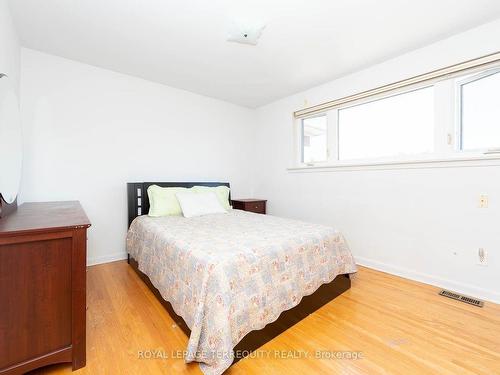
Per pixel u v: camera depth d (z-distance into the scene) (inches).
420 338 56.9
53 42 85.1
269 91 132.1
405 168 92.3
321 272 71.7
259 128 160.7
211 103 142.5
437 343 55.1
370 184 103.4
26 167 89.7
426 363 49.1
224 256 52.2
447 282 82.6
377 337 57.4
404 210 93.0
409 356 51.1
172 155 127.6
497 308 69.8
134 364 48.4
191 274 52.9
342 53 91.5
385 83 97.4
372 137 107.1
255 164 163.8
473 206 77.1
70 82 98.0
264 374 46.4
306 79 115.6
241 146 158.1
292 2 64.9
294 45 86.0
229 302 46.7
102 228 107.4
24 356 42.8
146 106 118.0
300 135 138.1
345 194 112.7
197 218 99.2
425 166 86.8
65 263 46.3
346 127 116.5
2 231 40.0
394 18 71.4
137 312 67.3
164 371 46.6
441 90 85.0
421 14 69.5
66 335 46.6
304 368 47.9
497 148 74.3
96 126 104.6
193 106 134.8
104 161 107.0
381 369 47.6
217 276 47.9
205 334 45.9
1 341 41.1
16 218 52.9
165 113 124.4
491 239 73.9
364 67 103.3
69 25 75.2
